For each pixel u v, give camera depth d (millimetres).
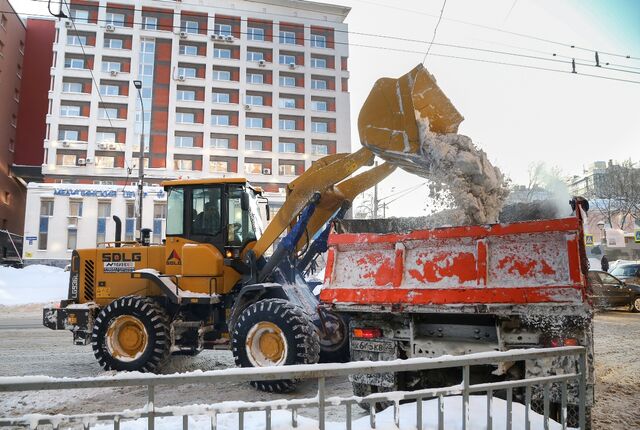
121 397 5504
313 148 54500
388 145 5555
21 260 39031
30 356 8234
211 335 6863
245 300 6289
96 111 48500
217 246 6926
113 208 40562
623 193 43719
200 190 7121
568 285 3715
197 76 52500
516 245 4043
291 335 5477
